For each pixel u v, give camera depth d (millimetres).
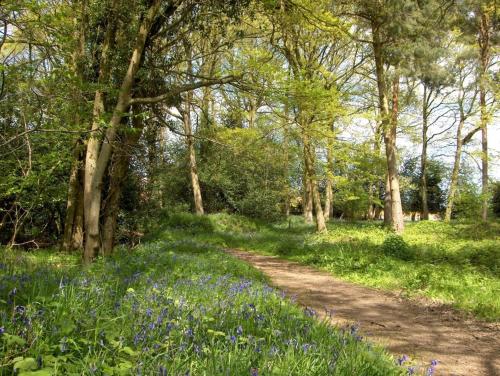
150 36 12625
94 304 4371
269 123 15703
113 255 11383
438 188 50812
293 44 20219
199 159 34312
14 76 7305
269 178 36781
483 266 13242
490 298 9500
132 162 18156
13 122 10344
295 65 19547
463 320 8273
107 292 5004
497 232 23000
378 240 21609
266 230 31750
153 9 11539
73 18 11445
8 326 3279
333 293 10625
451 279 11547
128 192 18922
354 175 25578
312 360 3727
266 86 11383
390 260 14297
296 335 4320
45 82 7766
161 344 3371
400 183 36531
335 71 27312
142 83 13008
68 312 3928
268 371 3242
